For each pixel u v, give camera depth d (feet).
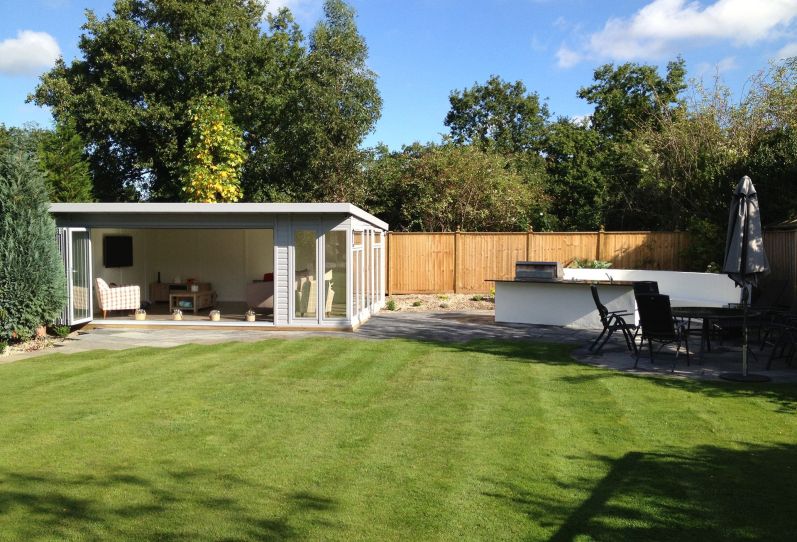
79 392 24.17
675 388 24.53
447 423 19.81
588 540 11.96
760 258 26.08
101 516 13.04
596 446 17.47
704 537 12.05
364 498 13.98
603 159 88.58
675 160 64.85
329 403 22.39
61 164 60.59
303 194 79.15
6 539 11.97
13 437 18.43
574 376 26.94
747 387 24.66
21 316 35.50
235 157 66.39
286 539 12.05
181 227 42.73
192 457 16.70
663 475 15.23
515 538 12.09
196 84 74.13
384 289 59.26
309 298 42.27
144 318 45.91
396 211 81.00
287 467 15.92
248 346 35.27
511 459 16.43
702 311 31.76
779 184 48.57
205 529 12.45
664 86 102.94
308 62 78.89
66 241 41.75
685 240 58.85
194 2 76.02
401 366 29.25
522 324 45.01
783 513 13.07
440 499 13.91
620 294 41.96
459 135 133.49
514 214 74.84
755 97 61.77
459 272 63.62
